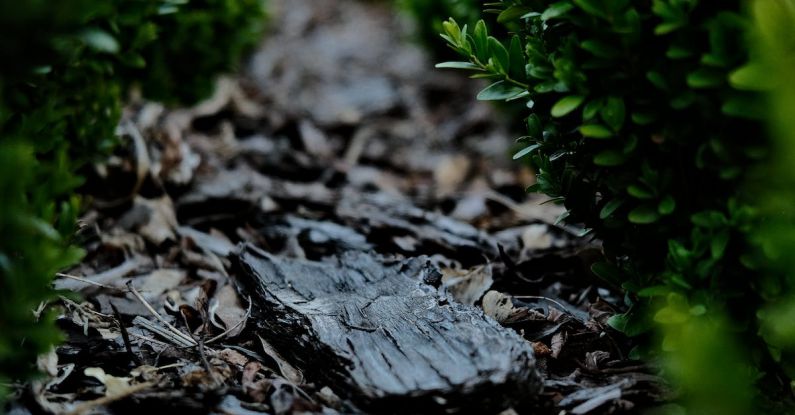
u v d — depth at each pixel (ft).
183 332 2.47
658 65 2.10
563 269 2.71
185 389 2.23
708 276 2.13
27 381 2.21
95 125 2.69
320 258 2.84
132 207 2.87
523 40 2.35
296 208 3.12
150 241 2.80
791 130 1.94
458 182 3.66
